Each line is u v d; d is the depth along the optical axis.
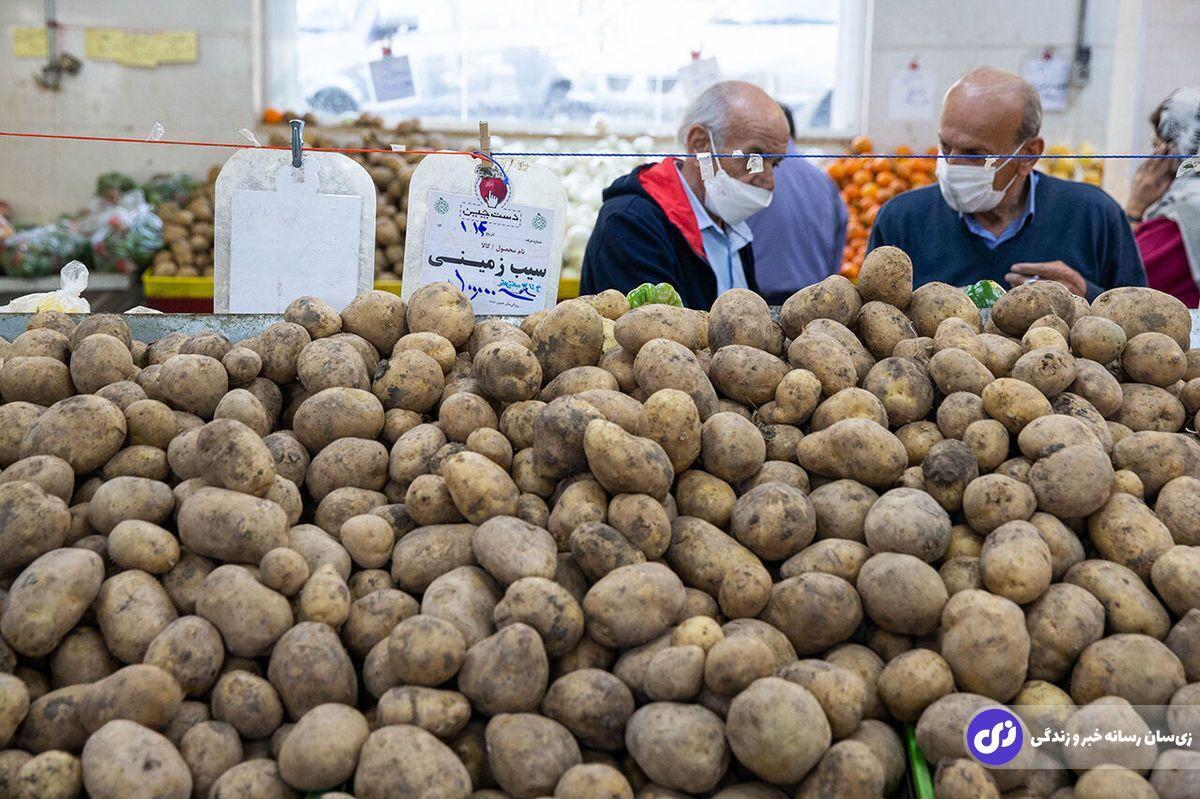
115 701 1.09
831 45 5.41
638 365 1.47
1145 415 1.51
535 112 5.41
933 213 3.12
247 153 2.06
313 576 1.23
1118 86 5.14
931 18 5.25
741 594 1.23
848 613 1.21
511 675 1.12
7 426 1.43
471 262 2.11
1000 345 1.56
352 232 2.08
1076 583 1.26
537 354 1.56
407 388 1.52
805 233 3.68
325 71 5.37
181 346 1.61
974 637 1.13
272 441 1.43
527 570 1.22
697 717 1.09
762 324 1.59
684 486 1.39
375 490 1.46
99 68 5.16
